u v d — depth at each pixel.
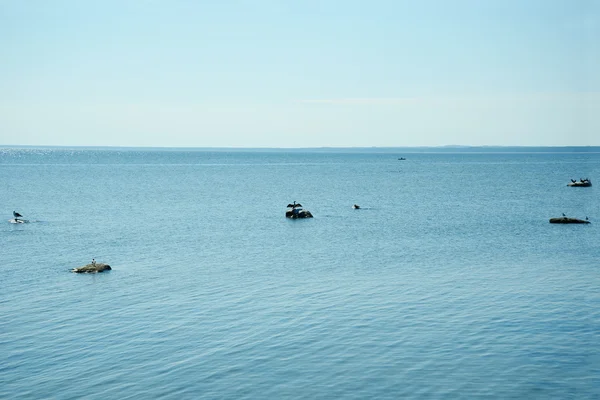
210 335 33.75
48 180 181.38
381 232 74.56
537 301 39.84
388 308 38.75
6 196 127.44
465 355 30.23
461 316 36.72
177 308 39.31
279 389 26.64
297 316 37.22
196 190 149.00
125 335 33.91
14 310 38.97
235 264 54.25
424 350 31.03
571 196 123.25
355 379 27.58
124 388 26.94
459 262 53.97
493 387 26.53
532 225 78.62
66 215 94.56
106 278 48.41
